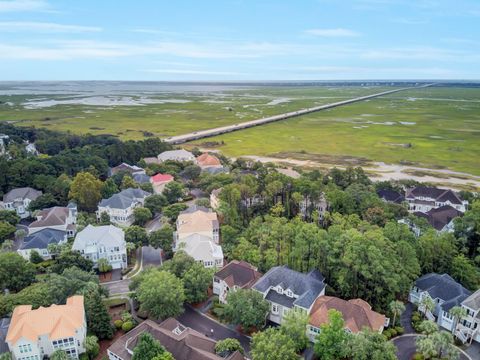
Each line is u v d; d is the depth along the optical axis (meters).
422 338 71.12
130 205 140.25
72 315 73.00
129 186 160.12
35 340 67.50
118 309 87.69
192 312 87.19
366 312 77.75
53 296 81.56
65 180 154.38
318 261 94.25
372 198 129.50
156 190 166.38
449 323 80.44
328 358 66.81
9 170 158.50
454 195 151.50
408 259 90.06
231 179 164.25
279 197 135.38
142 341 63.41
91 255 106.44
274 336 66.44
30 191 151.50
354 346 65.06
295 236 99.81
